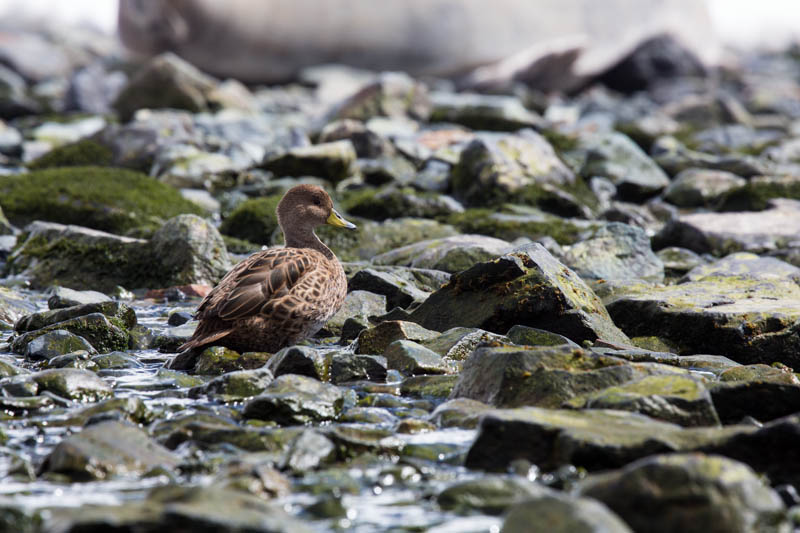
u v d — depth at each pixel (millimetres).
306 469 6586
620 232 14703
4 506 5492
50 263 14250
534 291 10453
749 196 19156
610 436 6457
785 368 9766
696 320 10469
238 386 8445
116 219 17062
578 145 26141
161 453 6773
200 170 20500
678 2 43156
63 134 27297
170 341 10578
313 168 20953
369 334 10203
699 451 6297
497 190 19141
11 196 17484
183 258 13883
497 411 6906
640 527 5355
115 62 42281
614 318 11164
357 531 5574
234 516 5109
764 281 12266
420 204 18422
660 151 25375
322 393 7957
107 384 8539
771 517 5324
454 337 9969
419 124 28219
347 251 16203
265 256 9953
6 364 8969
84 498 6000
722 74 46250
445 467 6738
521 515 5156
